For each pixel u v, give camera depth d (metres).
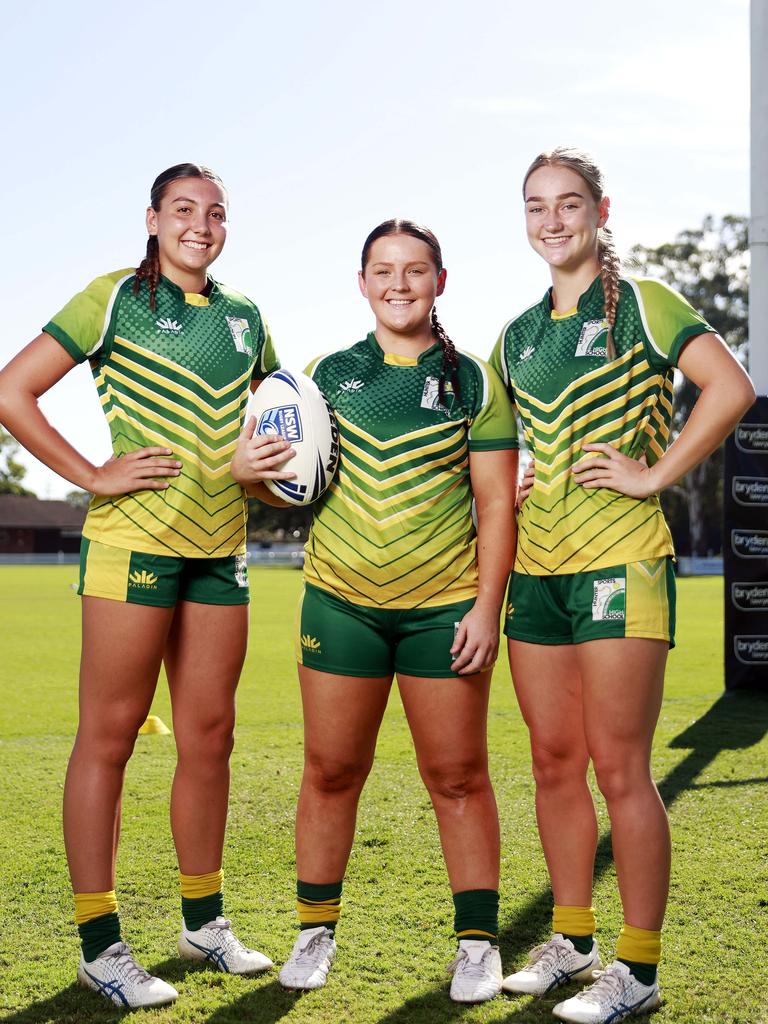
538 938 3.39
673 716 7.51
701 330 2.86
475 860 3.11
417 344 3.18
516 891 3.82
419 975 3.10
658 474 2.85
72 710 8.12
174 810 3.24
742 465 8.37
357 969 3.14
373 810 4.99
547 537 2.99
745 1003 2.88
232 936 3.23
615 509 2.91
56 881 3.96
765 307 8.38
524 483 3.09
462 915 3.09
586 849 3.10
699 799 5.09
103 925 3.02
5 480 85.38
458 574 3.09
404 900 3.76
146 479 3.03
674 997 2.92
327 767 3.13
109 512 3.10
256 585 29.03
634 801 2.86
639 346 2.93
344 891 3.86
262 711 8.09
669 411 3.06
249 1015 2.82
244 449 3.06
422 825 4.73
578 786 3.11
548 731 3.07
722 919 3.50
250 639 13.99
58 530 71.38
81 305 3.07
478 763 3.13
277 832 4.66
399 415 3.06
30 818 4.85
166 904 3.72
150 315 3.11
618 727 2.87
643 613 2.86
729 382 2.81
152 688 3.16
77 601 22.98
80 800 3.06
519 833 4.59
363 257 3.16
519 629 3.10
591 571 2.90
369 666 3.11
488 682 3.14
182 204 3.12
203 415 3.10
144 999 2.88
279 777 5.71
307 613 3.14
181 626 3.20
